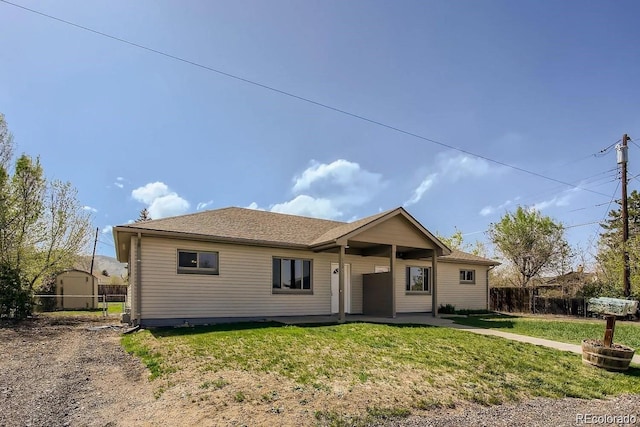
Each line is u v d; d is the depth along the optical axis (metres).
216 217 15.28
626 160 20.14
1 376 6.70
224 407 5.04
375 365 7.26
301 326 11.87
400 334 10.36
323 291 15.87
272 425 4.55
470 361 7.93
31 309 16.14
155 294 12.23
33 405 5.24
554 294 24.66
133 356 8.19
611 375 7.85
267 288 14.41
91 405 5.25
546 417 5.41
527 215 26.45
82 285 26.33
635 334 12.92
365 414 5.04
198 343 8.84
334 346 8.65
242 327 11.48
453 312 18.94
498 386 6.61
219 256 13.48
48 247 18.70
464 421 5.08
